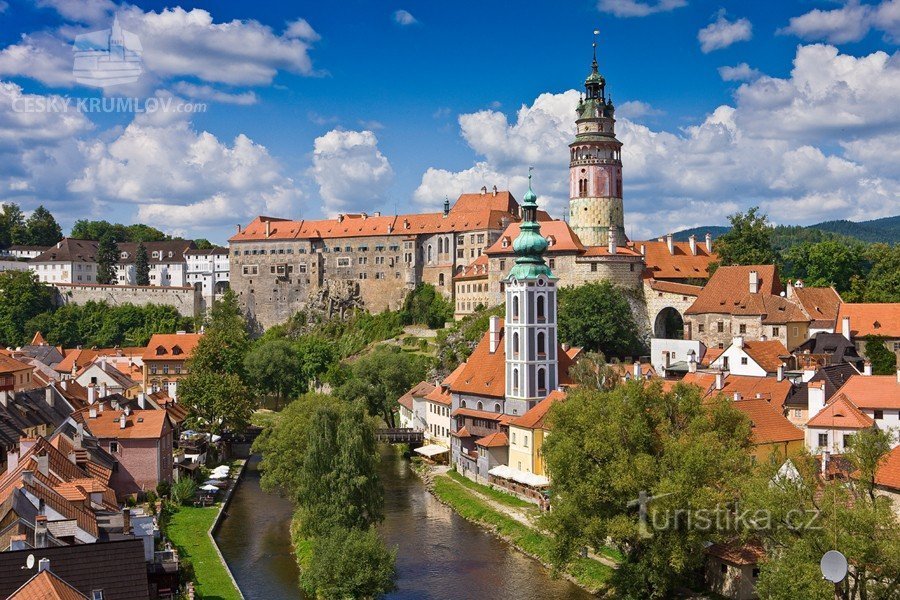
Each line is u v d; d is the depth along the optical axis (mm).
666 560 84812
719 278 197250
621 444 89250
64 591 61906
